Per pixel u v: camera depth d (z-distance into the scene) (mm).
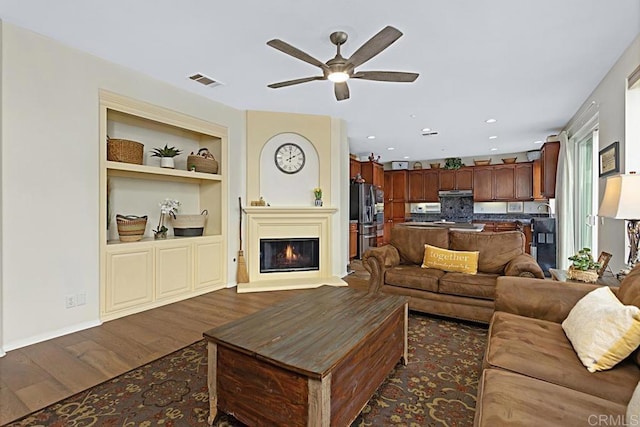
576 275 2494
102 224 3164
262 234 4785
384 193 9500
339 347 1580
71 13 2410
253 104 4500
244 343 1622
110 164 3242
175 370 2248
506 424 1060
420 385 2088
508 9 2309
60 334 2836
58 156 2834
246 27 2576
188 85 3809
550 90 3848
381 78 2533
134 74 3410
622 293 1772
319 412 1356
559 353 1542
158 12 2389
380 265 3678
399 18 2420
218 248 4453
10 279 2555
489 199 8242
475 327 3125
